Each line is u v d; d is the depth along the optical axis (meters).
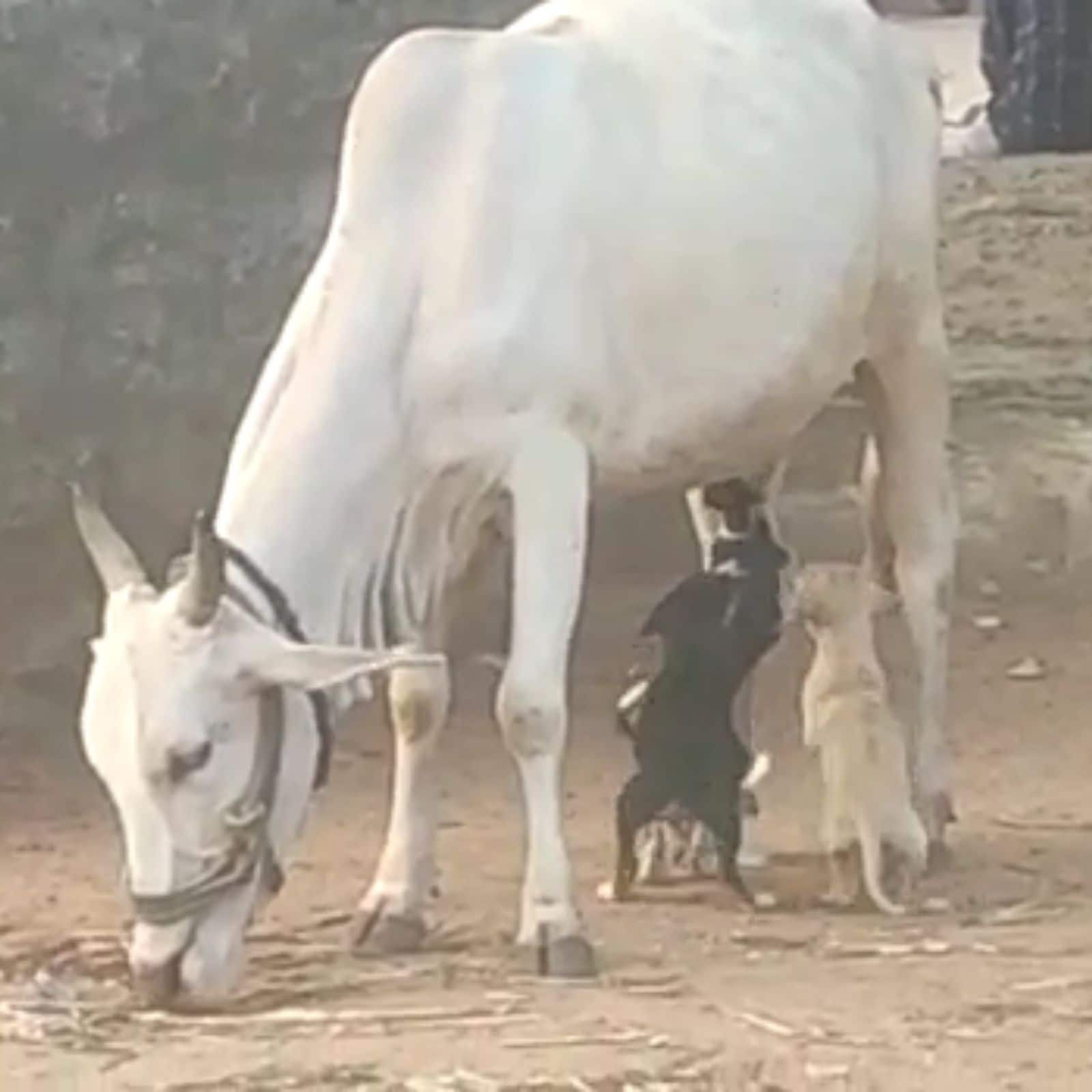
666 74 6.41
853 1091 5.47
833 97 6.68
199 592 5.71
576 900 6.52
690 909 6.50
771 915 6.45
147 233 10.12
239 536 5.96
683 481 6.48
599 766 7.77
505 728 6.05
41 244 9.89
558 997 5.91
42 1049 5.68
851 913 6.48
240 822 5.76
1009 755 7.86
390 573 6.09
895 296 6.88
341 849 7.12
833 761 6.49
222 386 9.91
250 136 10.46
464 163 6.11
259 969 6.11
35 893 6.83
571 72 6.27
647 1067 5.55
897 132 6.86
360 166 6.13
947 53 18.61
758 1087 5.49
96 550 5.88
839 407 9.91
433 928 6.37
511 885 6.73
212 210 10.27
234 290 10.16
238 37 10.53
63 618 8.83
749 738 7.47
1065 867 6.86
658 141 6.32
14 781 7.82
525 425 6.06
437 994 5.93
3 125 9.98
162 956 5.77
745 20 6.65
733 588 6.42
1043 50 15.48
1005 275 12.12
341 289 6.07
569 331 6.11
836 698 6.49
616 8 6.52
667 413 6.34
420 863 6.26
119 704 5.72
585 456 6.14
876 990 5.96
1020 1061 5.61
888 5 20.64
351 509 6.00
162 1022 5.78
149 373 9.84
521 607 6.05
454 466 6.07
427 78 6.17
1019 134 15.57
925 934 6.32
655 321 6.29
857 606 6.50
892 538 6.99
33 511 9.31
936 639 6.94
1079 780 7.64
